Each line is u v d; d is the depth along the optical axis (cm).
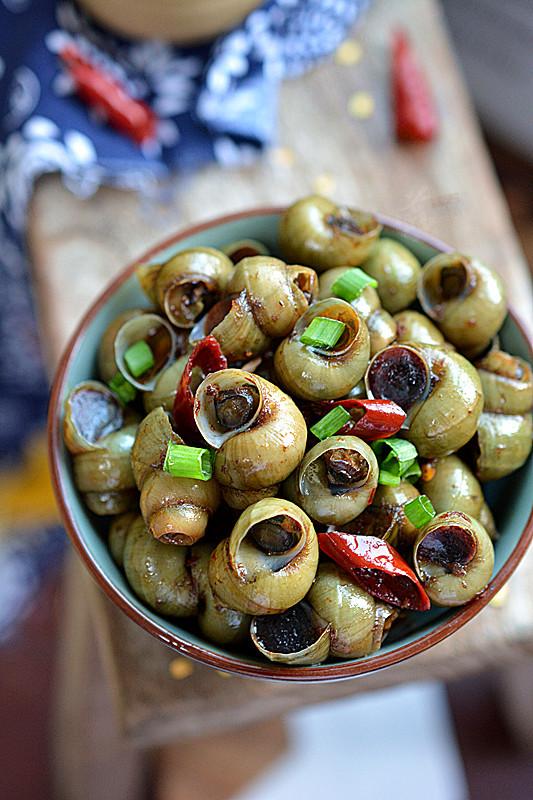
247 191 48
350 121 50
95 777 61
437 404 31
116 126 49
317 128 50
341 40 51
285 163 49
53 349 45
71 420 33
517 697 68
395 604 31
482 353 35
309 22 51
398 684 41
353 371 31
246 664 31
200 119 49
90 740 60
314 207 34
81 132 48
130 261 46
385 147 49
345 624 31
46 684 71
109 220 47
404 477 32
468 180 48
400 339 33
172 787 63
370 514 32
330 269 34
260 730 64
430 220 47
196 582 32
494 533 34
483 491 35
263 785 65
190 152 48
